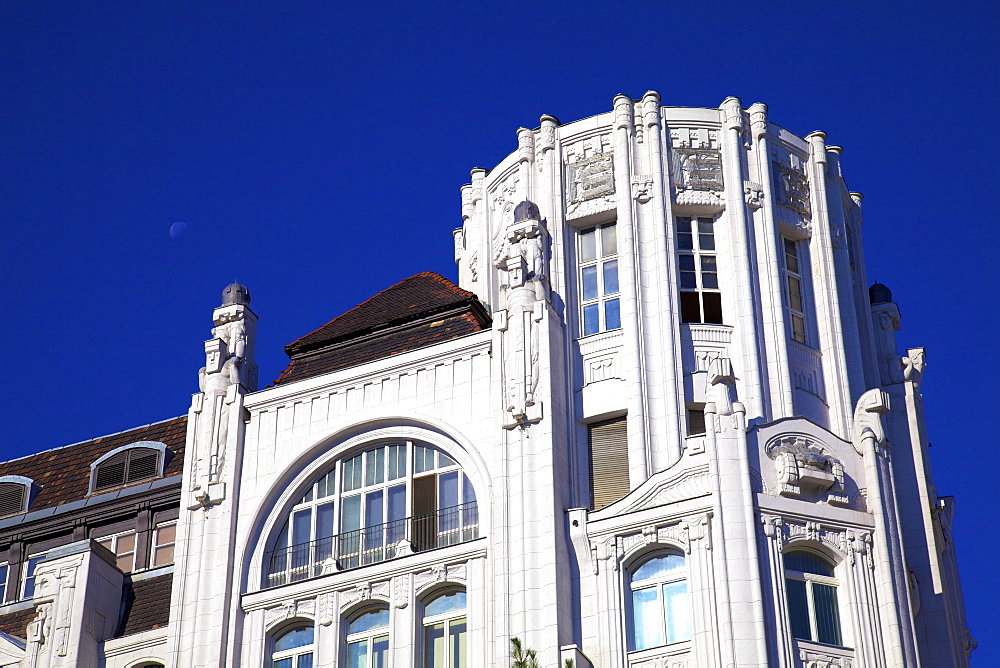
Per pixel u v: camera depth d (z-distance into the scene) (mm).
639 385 41219
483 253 46656
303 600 40469
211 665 40031
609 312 43156
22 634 44438
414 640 38875
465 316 43969
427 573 39531
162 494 46781
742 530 36625
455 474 40812
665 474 38375
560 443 40281
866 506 38250
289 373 45094
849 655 36281
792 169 45594
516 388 40438
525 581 37875
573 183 45062
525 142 46250
